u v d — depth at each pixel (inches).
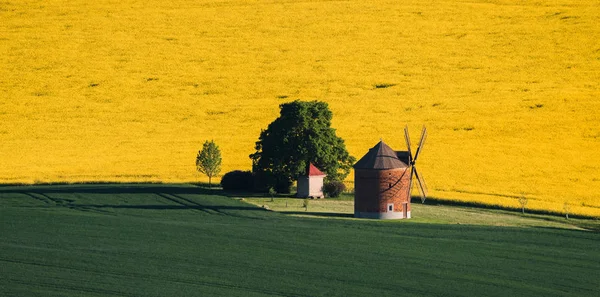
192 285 7263.8
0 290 7071.9
